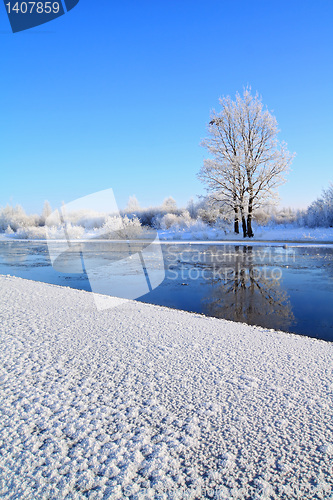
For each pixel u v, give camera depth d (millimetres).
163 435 2037
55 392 2588
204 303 6461
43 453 1894
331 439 1994
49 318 4758
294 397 2482
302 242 21703
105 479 1693
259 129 25078
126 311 5195
